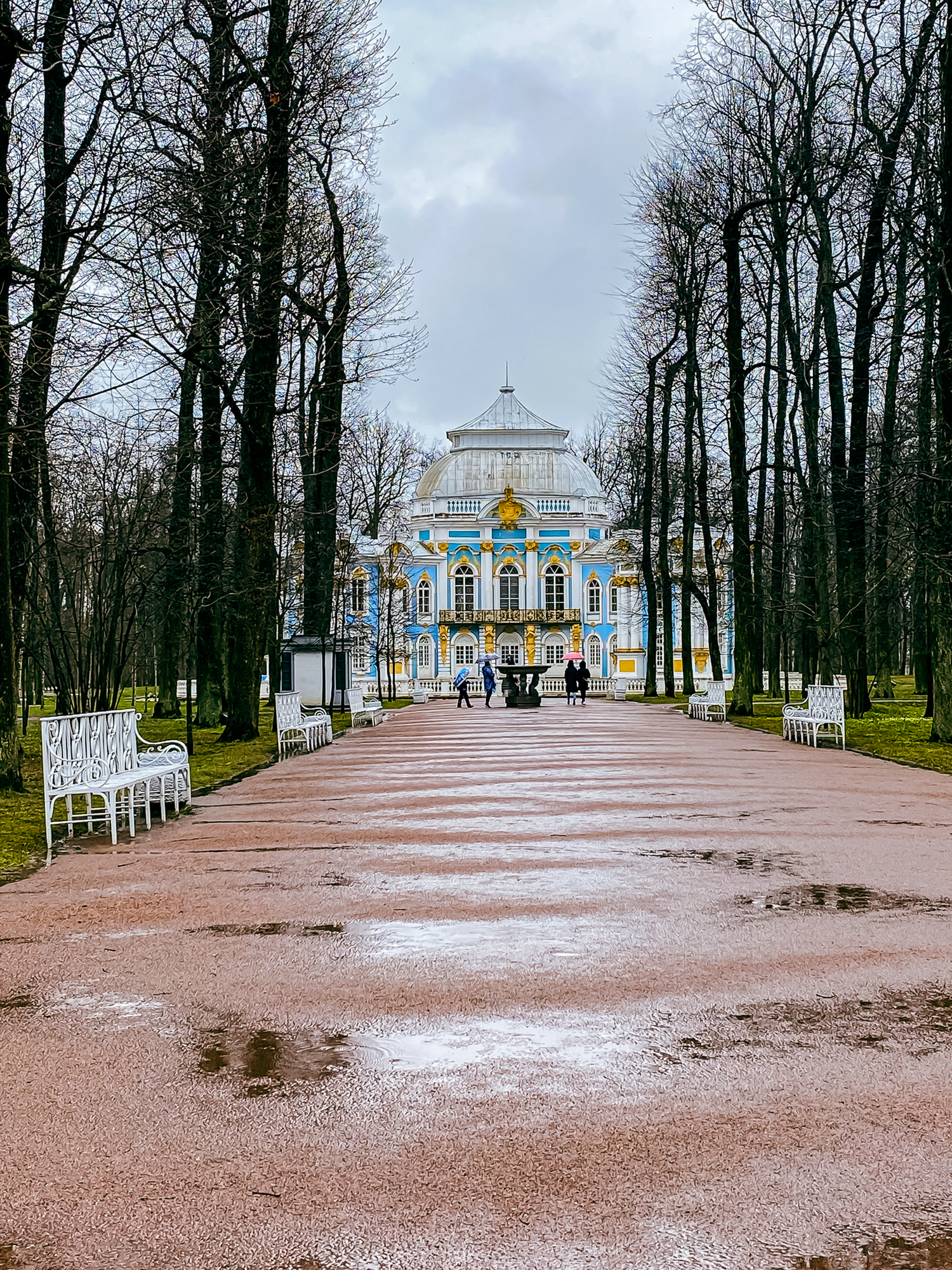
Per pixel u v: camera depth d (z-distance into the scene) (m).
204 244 18.08
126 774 12.84
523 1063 5.55
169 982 6.93
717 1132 4.77
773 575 40.28
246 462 28.88
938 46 24.31
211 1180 4.43
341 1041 5.88
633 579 78.25
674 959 7.27
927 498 24.22
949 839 11.85
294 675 36.44
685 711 42.41
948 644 23.67
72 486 25.02
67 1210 4.23
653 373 51.44
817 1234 4.00
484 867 10.47
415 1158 4.57
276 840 12.12
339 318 31.33
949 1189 4.30
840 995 6.55
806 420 32.34
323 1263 3.87
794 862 10.55
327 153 27.52
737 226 34.53
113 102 16.09
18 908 8.98
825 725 27.89
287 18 22.83
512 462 87.62
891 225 30.08
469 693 73.69
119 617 21.70
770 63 33.50
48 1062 5.67
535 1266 3.82
